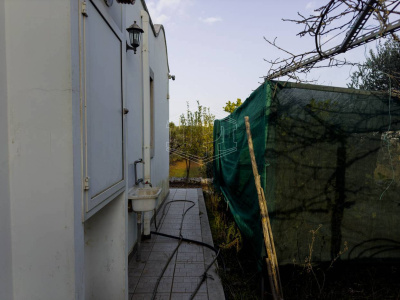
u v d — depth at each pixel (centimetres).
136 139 411
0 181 131
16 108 137
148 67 457
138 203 343
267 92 266
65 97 137
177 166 1475
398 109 284
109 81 197
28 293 141
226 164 557
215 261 354
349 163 278
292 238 270
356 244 279
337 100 276
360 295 282
